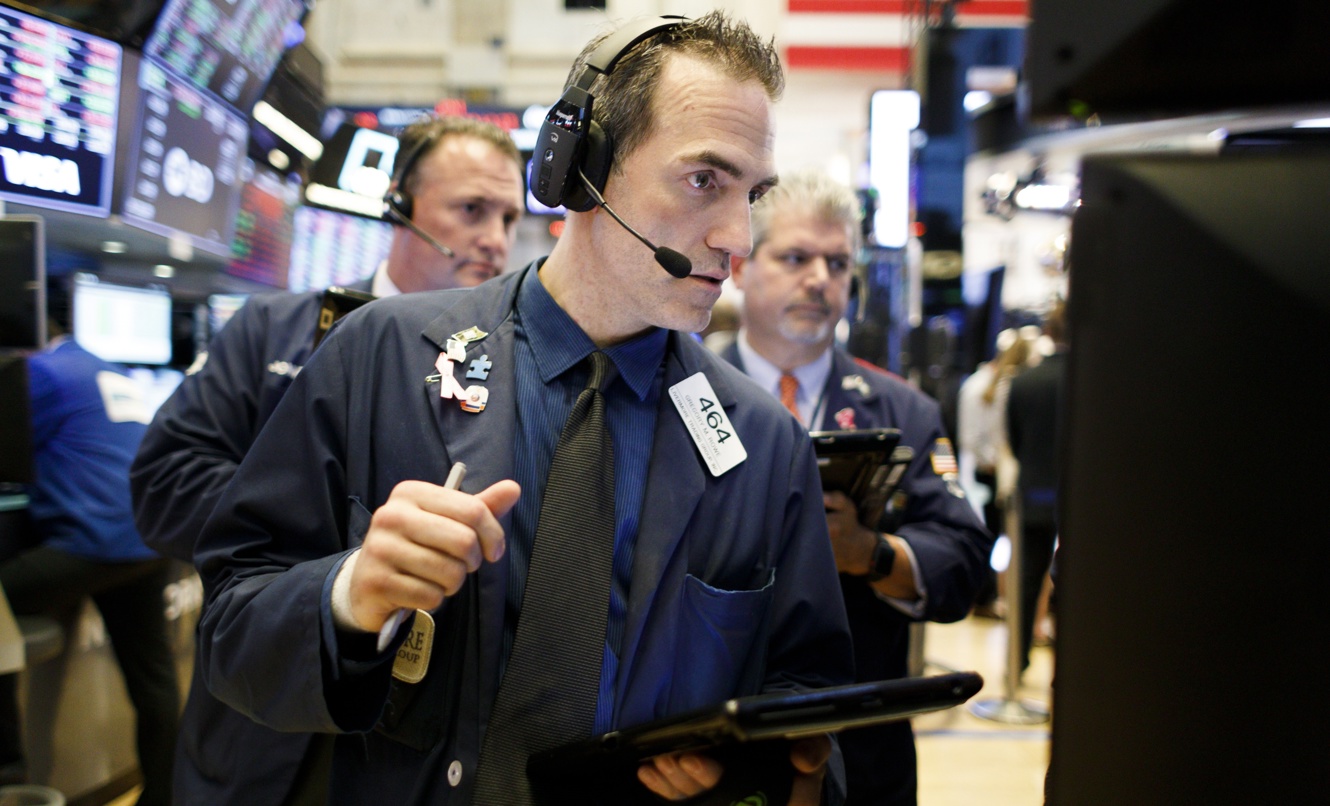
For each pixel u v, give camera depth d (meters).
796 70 7.88
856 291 2.25
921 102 4.82
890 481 1.54
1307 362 0.51
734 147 0.93
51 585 2.40
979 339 6.29
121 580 2.58
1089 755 0.55
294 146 4.33
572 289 1.02
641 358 1.03
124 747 3.09
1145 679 0.54
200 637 1.00
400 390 0.99
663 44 0.97
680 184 0.93
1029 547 4.18
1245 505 0.52
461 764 0.88
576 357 1.01
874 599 1.68
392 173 1.95
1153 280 0.54
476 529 0.76
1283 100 0.55
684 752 0.83
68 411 2.49
